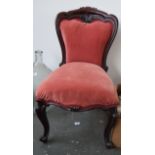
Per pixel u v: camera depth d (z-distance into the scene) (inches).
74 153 48.3
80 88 43.4
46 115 50.0
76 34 55.9
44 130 49.1
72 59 57.1
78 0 57.6
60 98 44.1
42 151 48.4
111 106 44.2
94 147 49.4
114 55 59.2
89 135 51.2
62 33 56.9
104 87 44.1
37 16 58.6
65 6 58.0
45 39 59.7
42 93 44.7
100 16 56.5
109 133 47.5
